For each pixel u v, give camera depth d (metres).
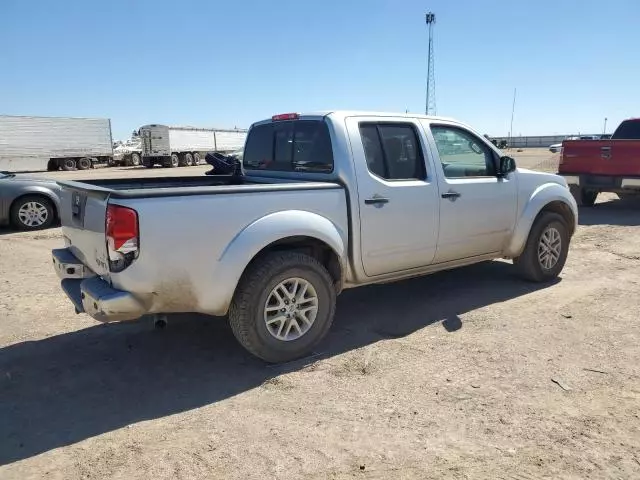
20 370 4.08
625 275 6.40
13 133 37.62
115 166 47.12
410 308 5.32
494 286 6.02
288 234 3.92
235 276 3.72
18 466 2.87
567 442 2.97
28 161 38.50
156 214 3.46
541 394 3.51
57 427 3.26
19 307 5.59
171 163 46.97
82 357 4.32
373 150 4.57
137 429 3.21
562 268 6.25
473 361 4.03
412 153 4.84
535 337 4.47
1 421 3.34
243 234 3.77
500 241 5.57
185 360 4.22
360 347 4.36
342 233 4.31
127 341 4.64
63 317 5.28
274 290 3.94
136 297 3.49
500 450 2.91
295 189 4.03
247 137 5.57
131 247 3.40
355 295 5.79
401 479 2.69
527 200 5.73
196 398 3.60
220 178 5.60
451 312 5.16
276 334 4.03
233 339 4.64
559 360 4.02
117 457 2.93
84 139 41.47
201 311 3.76
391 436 3.07
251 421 3.27
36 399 3.62
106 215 3.45
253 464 2.84
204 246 3.63
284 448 2.98
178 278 3.57
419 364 4.01
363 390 3.63
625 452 2.87
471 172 5.31
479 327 4.73
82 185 4.08
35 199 10.73
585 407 3.34
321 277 4.14
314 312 4.17
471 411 3.32
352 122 4.48
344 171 4.31
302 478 2.71
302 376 3.86
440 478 2.69
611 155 10.77
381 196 4.50
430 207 4.84
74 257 4.28
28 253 8.41
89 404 3.55
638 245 8.15
